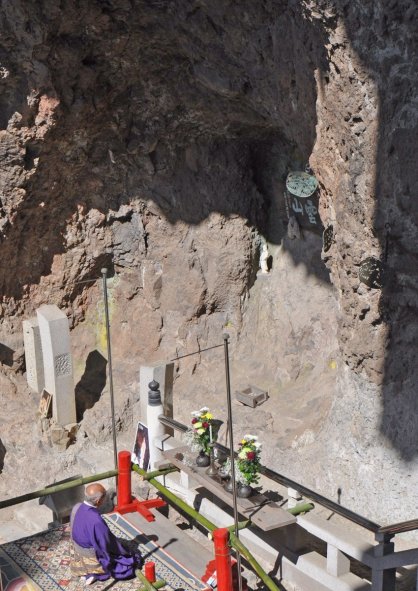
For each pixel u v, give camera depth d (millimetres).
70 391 15508
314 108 12492
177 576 9594
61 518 11750
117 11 13789
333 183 12594
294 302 16328
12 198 15469
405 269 11703
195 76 14672
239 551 8984
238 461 10117
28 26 13445
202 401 16125
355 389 13023
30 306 17000
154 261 17078
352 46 10922
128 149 16016
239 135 16250
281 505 11875
